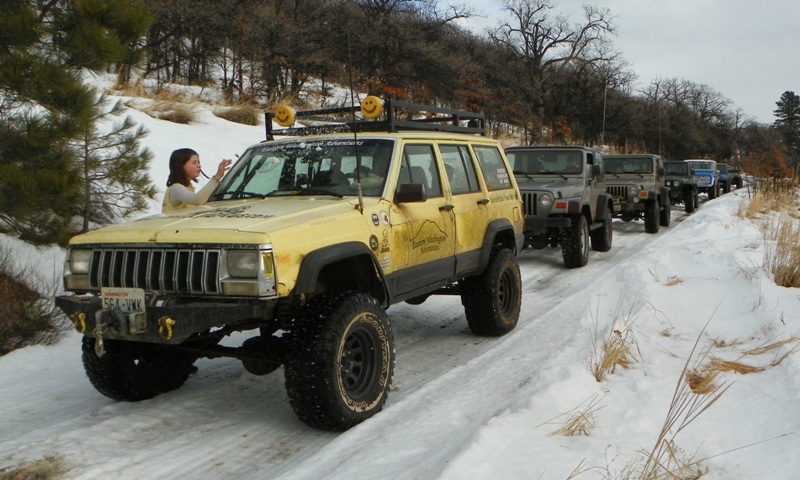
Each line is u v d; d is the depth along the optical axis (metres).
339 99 25.59
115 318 3.84
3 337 6.01
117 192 8.77
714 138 78.69
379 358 4.37
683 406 3.85
